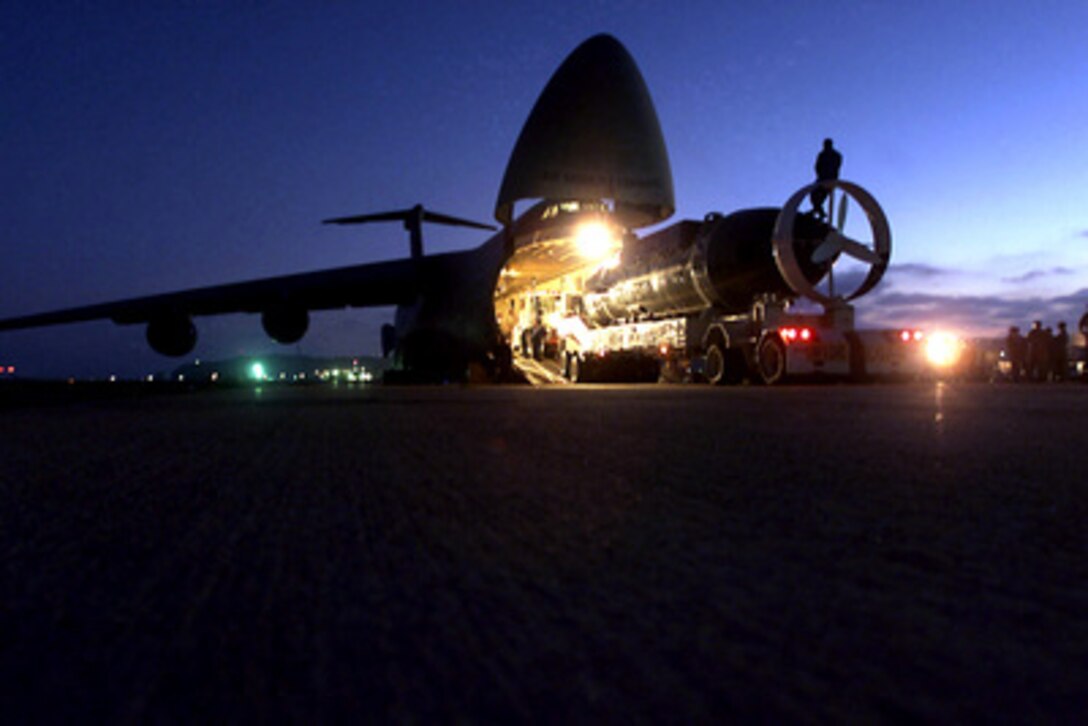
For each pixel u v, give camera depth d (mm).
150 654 1290
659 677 1151
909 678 1144
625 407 8891
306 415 8273
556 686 1121
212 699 1093
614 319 23422
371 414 8242
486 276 26078
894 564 1861
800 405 9156
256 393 16688
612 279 22469
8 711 1059
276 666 1222
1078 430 5672
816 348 16609
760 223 17359
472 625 1419
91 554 2098
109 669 1221
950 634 1343
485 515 2566
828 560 1909
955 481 3225
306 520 2537
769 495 2902
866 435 5332
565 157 23391
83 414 9133
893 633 1350
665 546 2080
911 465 3746
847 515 2502
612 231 23719
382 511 2678
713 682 1131
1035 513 2518
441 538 2221
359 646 1312
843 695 1080
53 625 1462
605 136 23516
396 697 1090
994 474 3420
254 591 1690
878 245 17078
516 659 1234
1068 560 1892
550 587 1680
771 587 1663
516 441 5105
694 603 1545
